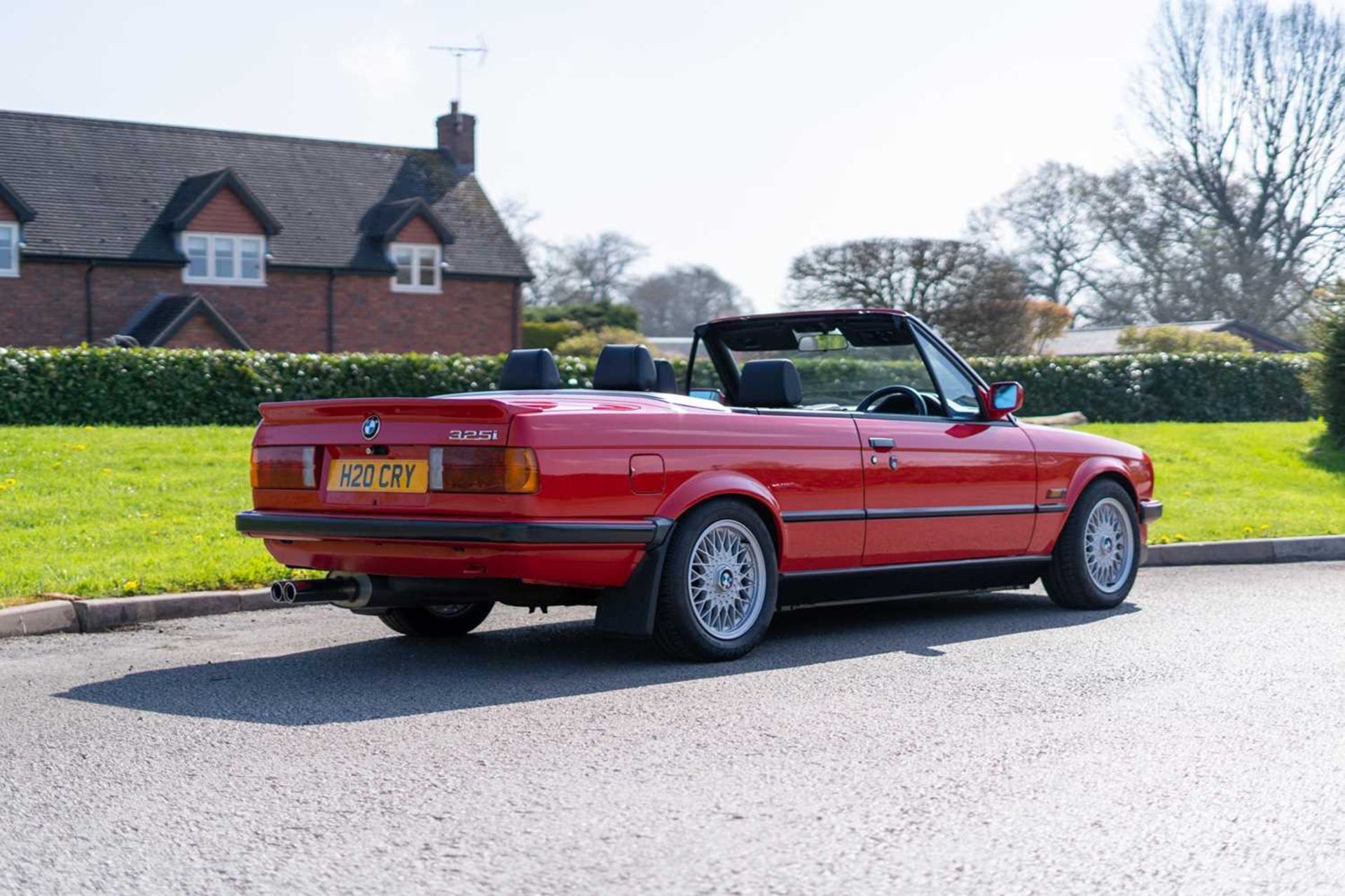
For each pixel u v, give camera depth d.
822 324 7.95
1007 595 9.02
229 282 36.41
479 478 5.77
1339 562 11.11
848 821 4.04
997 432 7.79
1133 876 3.60
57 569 8.27
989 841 3.87
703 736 5.02
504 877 3.55
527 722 5.23
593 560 5.98
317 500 6.25
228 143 39.16
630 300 90.62
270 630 7.36
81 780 4.41
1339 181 47.06
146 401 20.86
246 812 4.09
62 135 36.50
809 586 6.94
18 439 14.95
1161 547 10.86
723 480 6.37
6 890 3.46
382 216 39.50
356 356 23.52
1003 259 43.09
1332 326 18.39
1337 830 3.99
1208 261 50.31
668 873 3.59
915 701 5.62
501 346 40.69
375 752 4.77
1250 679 6.10
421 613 7.11
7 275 33.47
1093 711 5.45
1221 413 29.27
